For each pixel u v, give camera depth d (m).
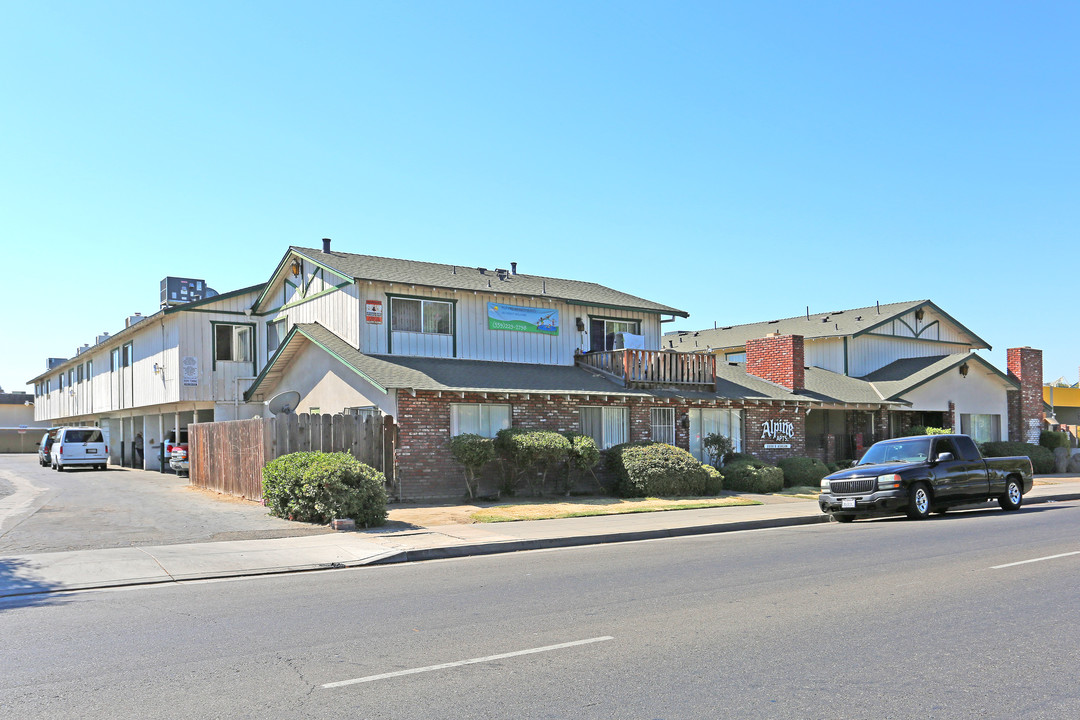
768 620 7.73
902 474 17.11
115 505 18.84
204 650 6.88
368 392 21.20
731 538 14.59
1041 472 32.59
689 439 25.06
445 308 24.73
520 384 22.14
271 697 5.63
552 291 27.81
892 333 36.34
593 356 26.53
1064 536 13.75
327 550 12.66
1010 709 5.32
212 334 30.22
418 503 19.38
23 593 9.69
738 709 5.32
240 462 20.44
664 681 5.91
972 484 18.14
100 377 40.38
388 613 8.26
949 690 5.69
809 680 5.92
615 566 11.24
